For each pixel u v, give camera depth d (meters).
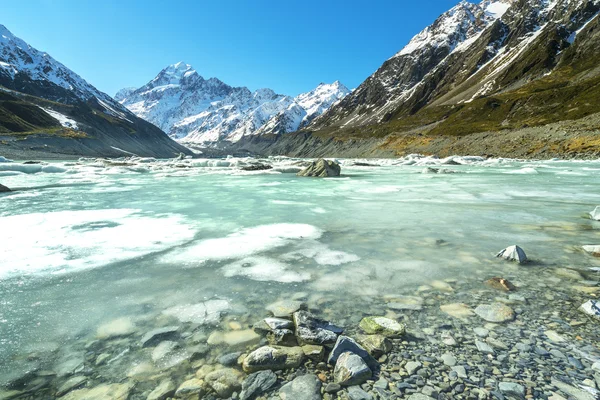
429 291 4.41
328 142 165.88
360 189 17.84
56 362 2.96
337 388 2.60
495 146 66.88
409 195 14.95
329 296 4.28
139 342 3.27
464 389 2.53
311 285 4.64
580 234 7.33
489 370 2.75
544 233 7.49
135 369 2.87
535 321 3.56
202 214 10.23
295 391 2.55
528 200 12.94
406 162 54.25
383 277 4.93
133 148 181.25
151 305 4.05
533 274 4.96
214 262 5.64
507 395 2.44
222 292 4.42
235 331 3.46
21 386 2.66
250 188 18.70
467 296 4.23
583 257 5.70
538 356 2.93
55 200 13.66
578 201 12.52
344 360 2.81
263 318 3.71
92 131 154.12
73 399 2.52
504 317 3.65
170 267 5.40
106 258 5.84
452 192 15.98
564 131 58.06
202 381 2.71
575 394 2.43
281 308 3.89
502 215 9.79
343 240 7.04
